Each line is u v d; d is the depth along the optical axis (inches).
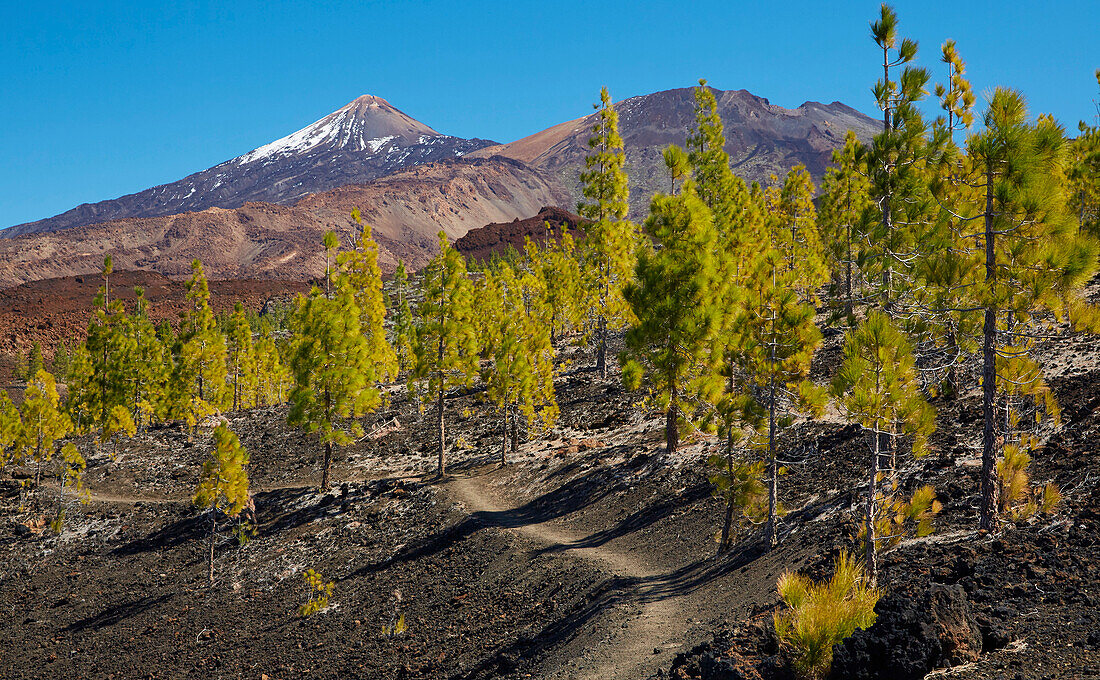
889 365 529.7
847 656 384.2
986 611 459.5
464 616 948.6
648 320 1000.2
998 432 619.5
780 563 716.0
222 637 1117.1
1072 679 351.3
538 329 1728.6
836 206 1963.6
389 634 968.3
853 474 891.4
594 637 711.7
